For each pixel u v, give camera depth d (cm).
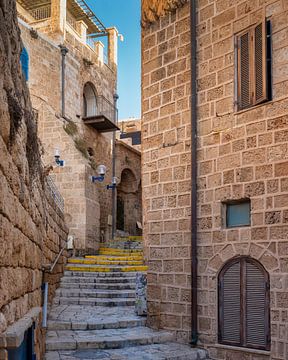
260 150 751
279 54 742
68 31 2214
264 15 759
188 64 886
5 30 359
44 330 683
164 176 905
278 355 687
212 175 821
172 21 924
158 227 905
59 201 1371
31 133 525
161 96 932
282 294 694
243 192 767
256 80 766
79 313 1002
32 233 549
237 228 770
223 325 771
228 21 823
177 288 854
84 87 2391
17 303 409
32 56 1953
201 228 827
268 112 747
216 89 831
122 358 702
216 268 792
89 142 2278
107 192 2402
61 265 1352
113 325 887
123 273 1389
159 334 834
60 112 2064
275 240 713
